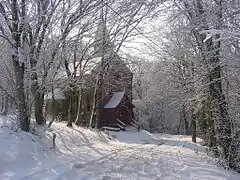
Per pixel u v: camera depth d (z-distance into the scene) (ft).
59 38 49.11
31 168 34.91
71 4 47.83
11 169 33.01
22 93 47.16
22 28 44.78
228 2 34.42
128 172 41.47
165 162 51.31
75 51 75.97
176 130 167.43
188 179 37.63
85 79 96.53
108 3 58.34
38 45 48.44
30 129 50.37
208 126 61.31
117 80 130.31
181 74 84.02
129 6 58.49
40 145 45.60
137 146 78.28
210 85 46.32
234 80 45.21
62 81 73.51
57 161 41.22
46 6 46.09
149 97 152.87
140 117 168.76
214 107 46.16
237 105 44.70
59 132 68.64
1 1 43.21
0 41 55.36
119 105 135.23
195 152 66.28
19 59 44.42
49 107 126.00
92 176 36.52
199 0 39.65
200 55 48.98
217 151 54.80
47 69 49.75
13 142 40.04
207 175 39.73
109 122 134.82
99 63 93.35
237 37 25.93
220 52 42.14
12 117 54.13
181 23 44.45
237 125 44.50
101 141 78.79
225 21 34.50
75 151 56.18
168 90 111.55
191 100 57.77
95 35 79.56
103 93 123.34
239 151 43.88
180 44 63.72
